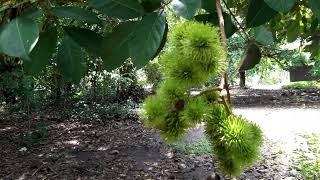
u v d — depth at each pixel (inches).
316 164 331.9
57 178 316.5
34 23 47.4
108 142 418.0
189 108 51.8
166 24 57.0
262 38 76.7
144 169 337.4
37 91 503.8
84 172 329.4
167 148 385.4
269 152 371.2
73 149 390.3
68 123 494.6
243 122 52.0
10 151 378.3
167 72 53.1
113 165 346.3
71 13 57.8
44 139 420.2
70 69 62.7
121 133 451.5
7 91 449.4
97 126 484.7
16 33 46.6
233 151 50.8
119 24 57.7
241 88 951.6
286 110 614.9
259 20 65.8
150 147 394.0
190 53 49.6
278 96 772.0
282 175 316.8
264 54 102.4
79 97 585.3
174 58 52.5
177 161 351.3
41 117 509.4
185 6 53.2
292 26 119.5
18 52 45.8
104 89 591.8
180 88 52.7
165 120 53.7
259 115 580.7
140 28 53.7
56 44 61.6
